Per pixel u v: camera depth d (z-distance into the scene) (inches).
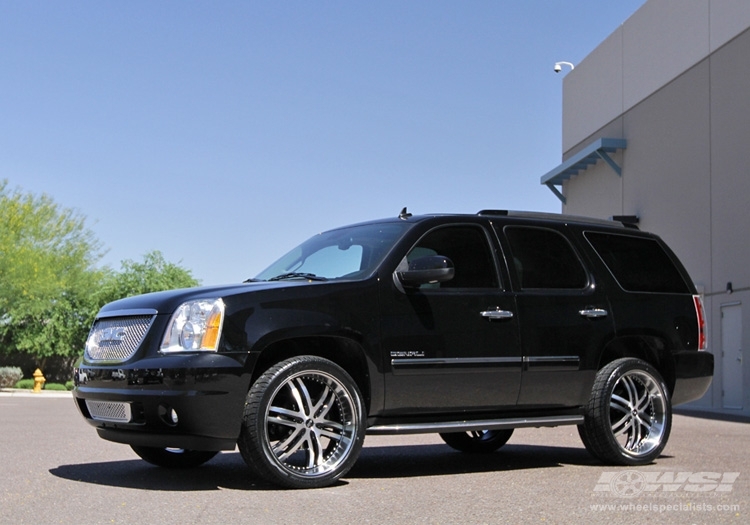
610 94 1087.0
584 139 1164.5
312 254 275.1
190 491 223.0
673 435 423.2
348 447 235.1
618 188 1057.5
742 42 816.9
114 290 1723.7
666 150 950.4
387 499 213.6
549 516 194.7
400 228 265.6
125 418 230.5
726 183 837.2
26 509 196.9
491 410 264.7
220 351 221.6
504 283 269.9
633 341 299.0
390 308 247.0
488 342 261.0
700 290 871.7
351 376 249.6
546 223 290.0
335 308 237.9
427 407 252.2
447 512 197.6
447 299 257.0
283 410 227.5
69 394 1216.2
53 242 1660.9
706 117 874.1
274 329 227.5
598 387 281.0
